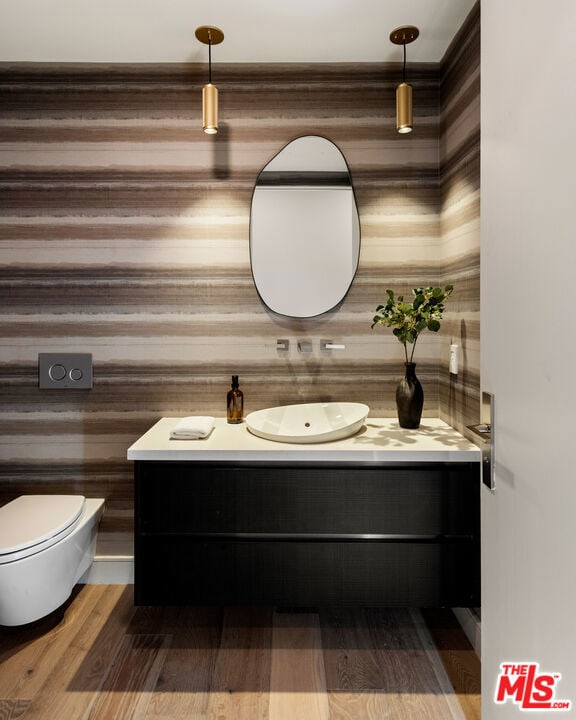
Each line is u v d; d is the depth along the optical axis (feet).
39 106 7.56
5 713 5.13
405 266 7.66
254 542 6.04
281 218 7.63
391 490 5.98
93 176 7.60
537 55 2.61
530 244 2.72
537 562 2.68
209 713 5.14
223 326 7.68
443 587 6.00
